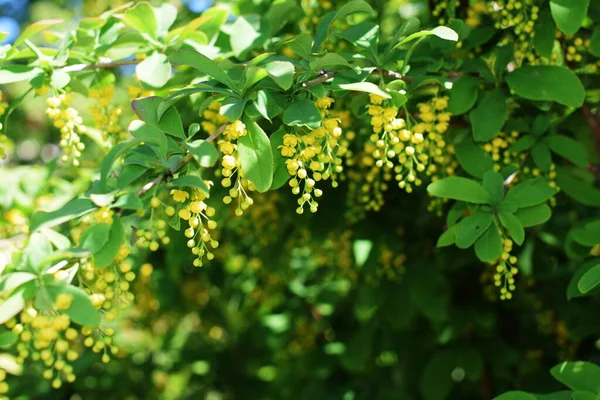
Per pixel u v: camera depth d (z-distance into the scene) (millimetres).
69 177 950
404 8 949
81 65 673
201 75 700
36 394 975
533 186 658
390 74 655
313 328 1097
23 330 642
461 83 691
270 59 646
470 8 767
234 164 609
